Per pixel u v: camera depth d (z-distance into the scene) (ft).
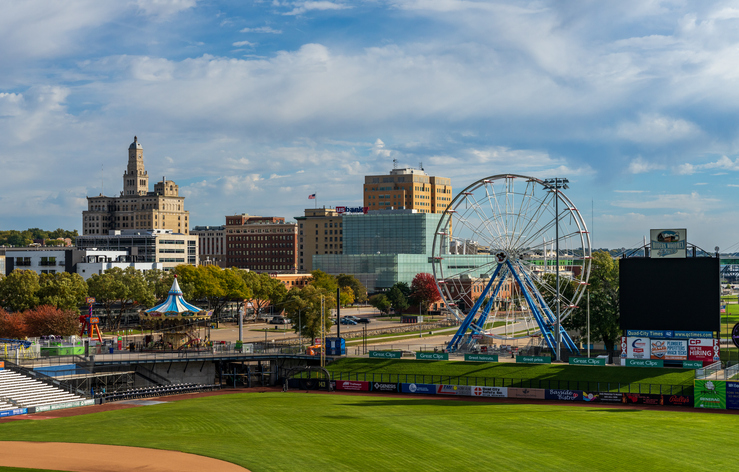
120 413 317.22
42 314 480.23
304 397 373.20
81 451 233.96
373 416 301.63
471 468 214.28
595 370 379.76
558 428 272.92
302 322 524.52
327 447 239.91
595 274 503.20
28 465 215.31
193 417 300.20
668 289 372.99
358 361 431.84
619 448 238.89
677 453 232.12
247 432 265.54
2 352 390.21
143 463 218.18
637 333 378.12
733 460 223.51
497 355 412.36
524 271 449.89
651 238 378.32
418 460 222.89
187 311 468.34
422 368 413.59
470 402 352.49
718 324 364.99
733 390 325.21
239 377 443.32
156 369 422.00
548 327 451.12
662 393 350.02
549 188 432.66
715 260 366.02
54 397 345.31
